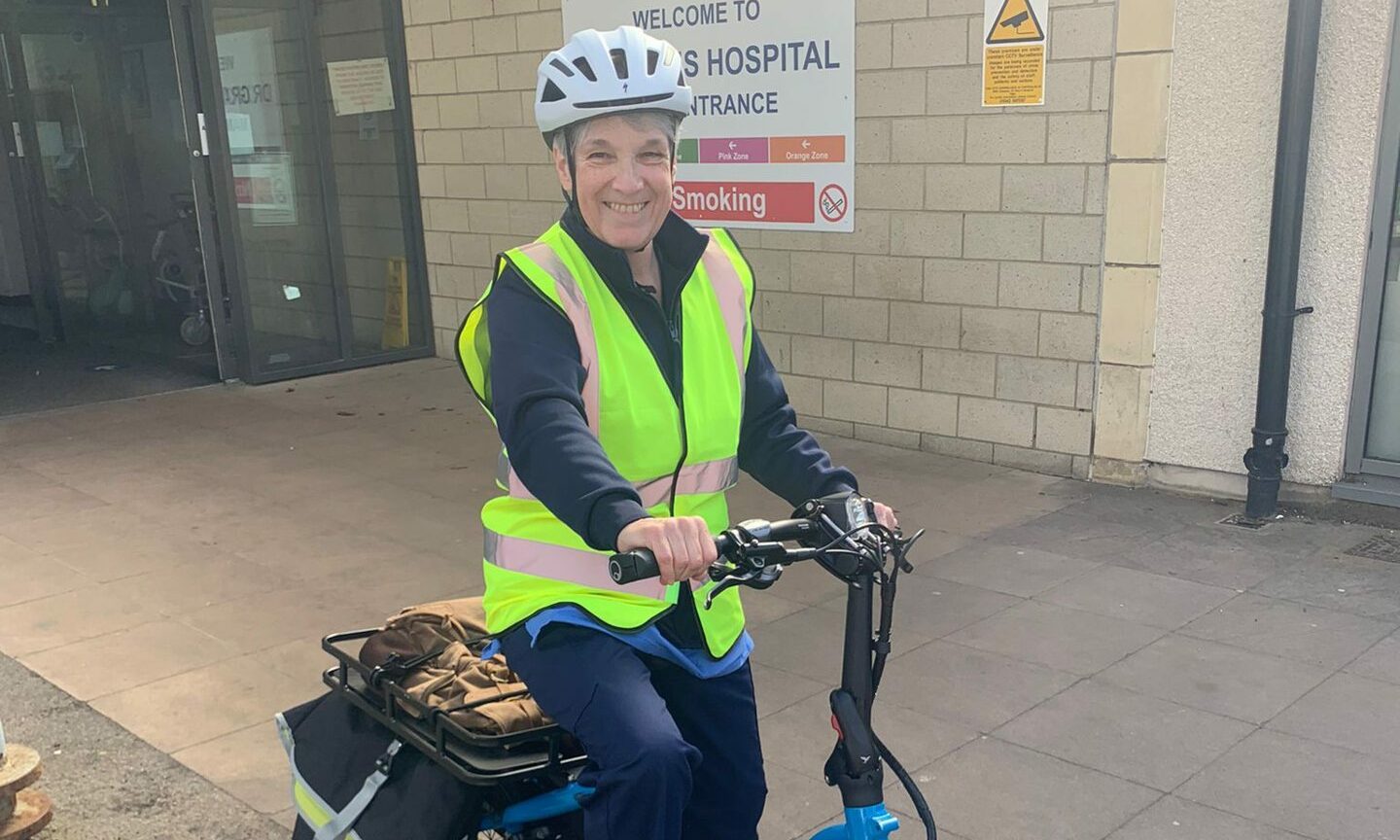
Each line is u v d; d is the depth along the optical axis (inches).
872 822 71.6
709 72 273.0
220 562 201.9
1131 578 183.2
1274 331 200.7
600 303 77.0
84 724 145.9
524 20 316.2
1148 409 224.1
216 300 342.3
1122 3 210.5
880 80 245.6
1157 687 148.1
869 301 258.8
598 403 76.0
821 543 72.4
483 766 76.3
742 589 183.6
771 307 275.9
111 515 228.4
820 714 143.8
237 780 132.3
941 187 241.8
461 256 357.1
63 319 415.5
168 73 395.5
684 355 80.0
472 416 301.0
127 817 124.8
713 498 82.6
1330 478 210.7
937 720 141.2
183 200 405.1
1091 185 221.5
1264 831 117.5
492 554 79.5
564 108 74.6
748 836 86.0
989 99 231.0
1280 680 149.2
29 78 398.6
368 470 255.4
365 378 350.0
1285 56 191.8
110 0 392.8
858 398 266.1
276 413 309.3
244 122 332.2
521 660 75.5
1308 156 197.5
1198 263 212.1
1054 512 215.2
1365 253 199.5
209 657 164.6
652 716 70.9
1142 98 211.5
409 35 350.6
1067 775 128.6
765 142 266.7
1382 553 190.4
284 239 344.2
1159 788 125.6
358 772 83.7
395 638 90.4
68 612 181.8
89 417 309.7
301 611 180.4
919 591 180.7
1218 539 199.2
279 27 332.8
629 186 74.8
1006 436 243.9
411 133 360.2
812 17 252.5
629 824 69.3
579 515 67.8
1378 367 206.1
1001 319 239.3
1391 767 128.6
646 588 76.6
